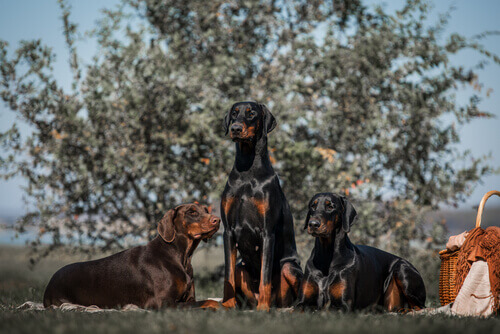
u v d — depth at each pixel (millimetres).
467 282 7379
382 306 8617
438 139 13875
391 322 5848
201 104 13219
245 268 8547
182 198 13320
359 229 13195
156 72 12898
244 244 8266
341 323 5652
